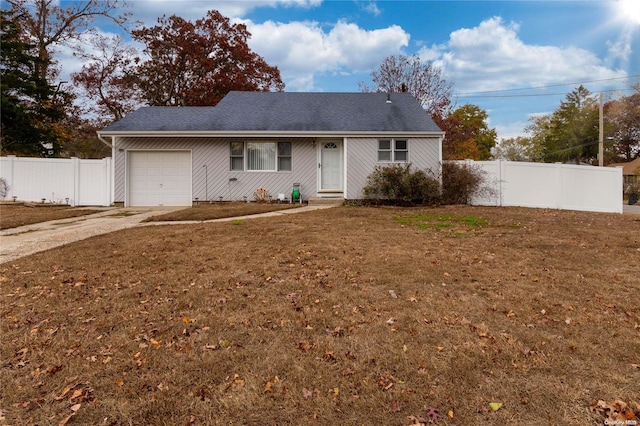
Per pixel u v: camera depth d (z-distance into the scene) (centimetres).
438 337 313
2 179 1351
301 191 1423
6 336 317
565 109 4319
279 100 1596
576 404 227
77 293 418
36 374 261
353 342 305
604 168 1327
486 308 375
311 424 212
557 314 360
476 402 230
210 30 2502
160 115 1457
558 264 533
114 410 224
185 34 2423
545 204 1347
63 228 850
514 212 1141
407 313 362
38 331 327
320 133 1348
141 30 2377
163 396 237
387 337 314
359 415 219
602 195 1334
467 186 1329
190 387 246
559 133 4347
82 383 251
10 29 1936
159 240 686
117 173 1373
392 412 222
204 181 1398
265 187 1417
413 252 596
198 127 1362
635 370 262
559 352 287
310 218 959
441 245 650
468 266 520
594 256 579
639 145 3994
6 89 1853
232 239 692
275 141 1412
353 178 1375
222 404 229
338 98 1631
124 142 1375
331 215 1020
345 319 349
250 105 1547
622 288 433
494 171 1348
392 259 553
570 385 246
